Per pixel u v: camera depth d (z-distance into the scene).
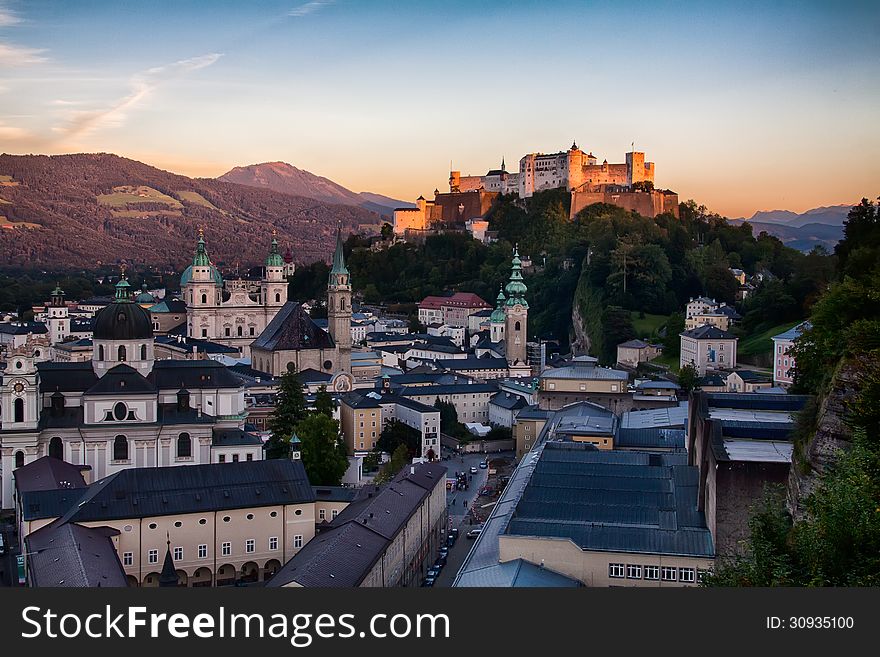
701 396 154.00
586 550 119.19
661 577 117.50
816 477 105.81
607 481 147.25
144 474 160.62
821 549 74.75
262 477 167.62
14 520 184.88
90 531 146.38
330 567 131.00
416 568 169.75
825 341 134.00
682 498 137.50
